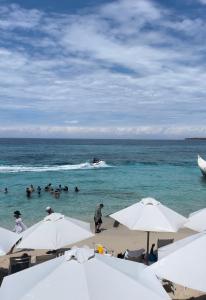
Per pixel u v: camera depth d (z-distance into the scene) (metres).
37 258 11.81
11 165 57.31
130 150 116.69
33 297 5.08
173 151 113.81
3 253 8.51
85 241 16.16
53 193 29.95
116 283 5.35
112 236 17.16
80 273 5.44
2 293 5.46
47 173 45.50
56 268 5.59
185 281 6.22
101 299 5.01
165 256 6.89
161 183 37.91
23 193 30.38
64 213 23.08
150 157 82.00
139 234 17.55
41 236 9.91
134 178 41.91
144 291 5.27
